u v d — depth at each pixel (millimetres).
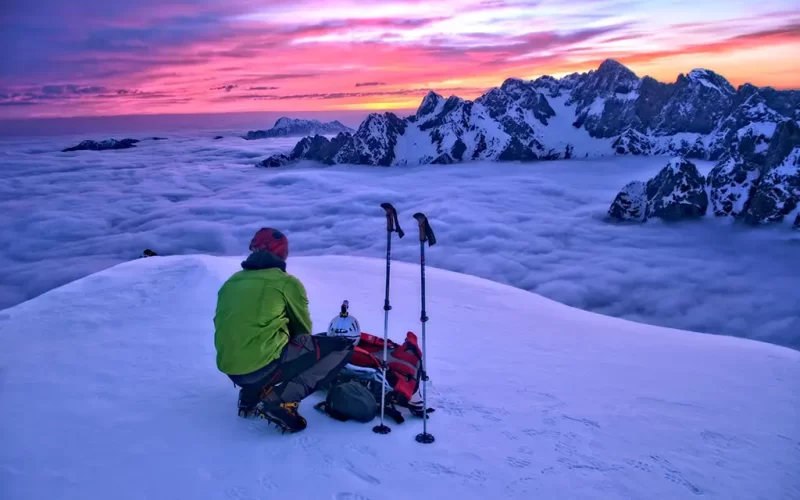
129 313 8703
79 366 6133
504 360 8086
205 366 6203
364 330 9711
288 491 3723
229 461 4105
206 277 10852
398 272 17859
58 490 3629
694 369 8516
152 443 4340
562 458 4566
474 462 4340
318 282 15211
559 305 15617
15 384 5531
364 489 3807
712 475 4516
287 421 4578
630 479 4305
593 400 6277
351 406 4855
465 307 13211
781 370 8711
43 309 8836
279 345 4551
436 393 6094
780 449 5176
